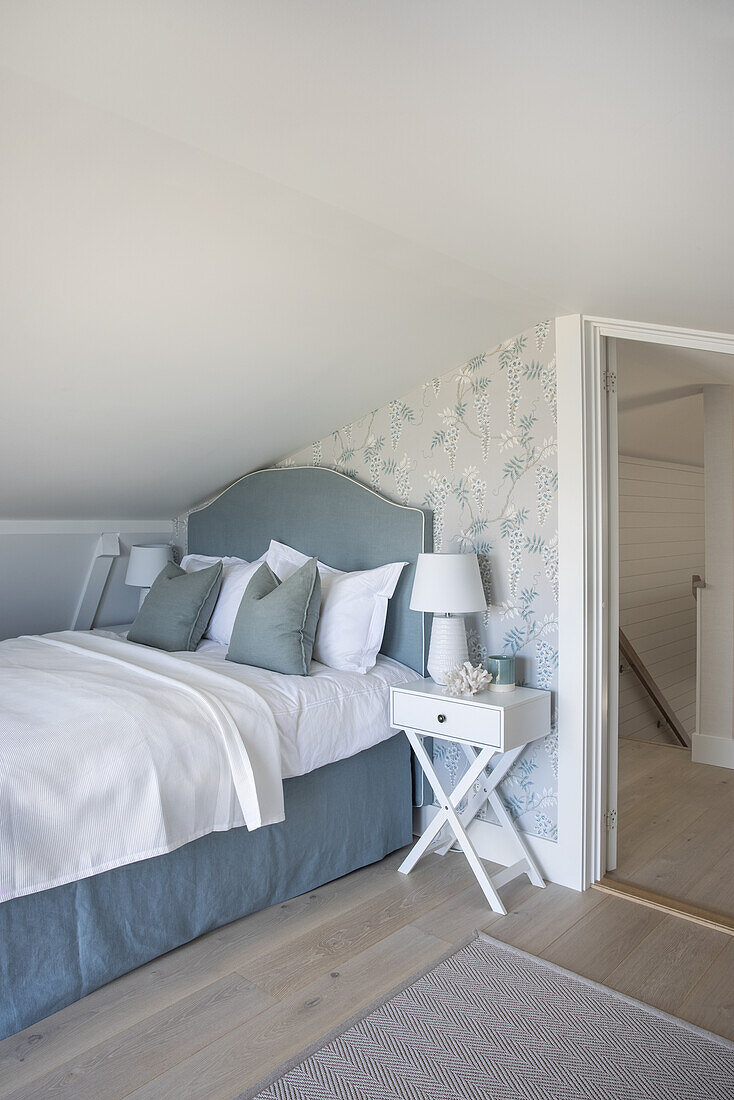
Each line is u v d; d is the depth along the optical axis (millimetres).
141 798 2178
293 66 1294
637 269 2051
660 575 5664
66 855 2031
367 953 2420
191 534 4500
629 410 4332
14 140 1702
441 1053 1951
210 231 2139
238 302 2545
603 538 2975
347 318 2752
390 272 2439
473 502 3209
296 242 2215
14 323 2389
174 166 1818
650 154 1366
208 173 1849
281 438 3740
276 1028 2053
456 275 2389
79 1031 2037
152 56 1326
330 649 3180
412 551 3338
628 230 1758
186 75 1375
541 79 1195
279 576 3533
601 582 2936
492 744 2666
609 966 2354
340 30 1160
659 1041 1996
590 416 2893
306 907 2721
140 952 2293
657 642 5703
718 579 4359
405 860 3049
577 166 1479
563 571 2910
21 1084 1841
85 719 2227
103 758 2135
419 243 2158
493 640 3158
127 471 3703
